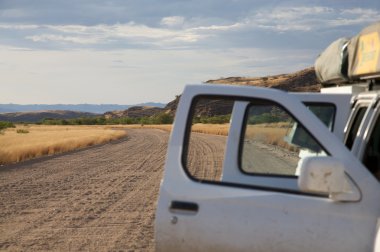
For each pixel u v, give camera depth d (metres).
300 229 3.74
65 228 10.47
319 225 3.72
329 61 4.81
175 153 4.04
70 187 16.58
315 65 5.45
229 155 4.31
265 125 4.52
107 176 19.70
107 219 11.38
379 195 3.69
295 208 3.77
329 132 3.80
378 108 4.12
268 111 4.46
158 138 61.19
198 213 3.90
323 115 4.83
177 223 3.93
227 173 4.30
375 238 3.60
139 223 10.96
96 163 25.70
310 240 3.73
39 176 19.86
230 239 3.84
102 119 195.25
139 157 29.62
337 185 3.51
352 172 3.71
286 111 3.89
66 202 13.62
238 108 4.30
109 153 33.72
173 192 3.98
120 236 9.76
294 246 3.75
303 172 3.52
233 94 4.00
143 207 12.85
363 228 3.68
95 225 10.77
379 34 3.76
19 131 71.25
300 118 3.85
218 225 3.86
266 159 4.54
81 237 9.66
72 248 8.85
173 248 3.95
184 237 3.92
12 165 24.89
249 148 4.42
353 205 3.70
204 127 79.62
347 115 4.79
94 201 13.77
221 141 43.94
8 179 18.86
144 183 17.44
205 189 3.93
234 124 4.32
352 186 3.71
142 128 123.25
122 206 13.00
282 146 4.71
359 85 4.63
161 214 3.96
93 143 46.97
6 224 10.89
